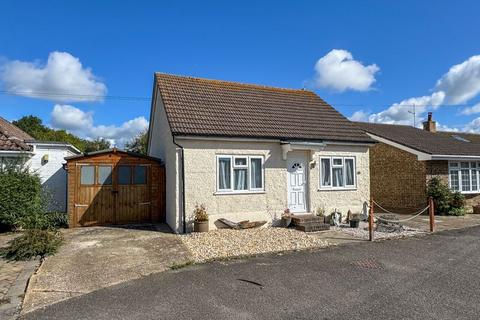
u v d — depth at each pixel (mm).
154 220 14836
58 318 5637
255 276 7805
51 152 16375
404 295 6543
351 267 8539
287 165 14867
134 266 8523
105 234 12281
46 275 7797
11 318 5672
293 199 14875
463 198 19891
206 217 12734
